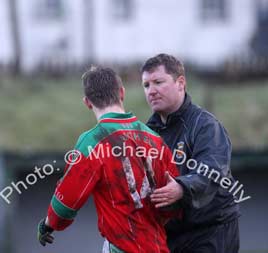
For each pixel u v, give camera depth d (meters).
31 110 73.81
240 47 103.69
